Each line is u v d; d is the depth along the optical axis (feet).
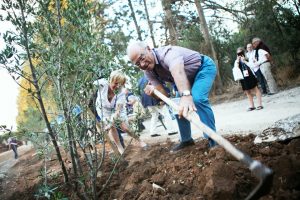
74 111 12.25
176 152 14.67
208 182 9.03
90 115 12.20
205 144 14.33
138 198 11.38
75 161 12.51
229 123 23.15
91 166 12.25
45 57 11.54
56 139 12.16
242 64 26.94
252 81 26.61
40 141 12.47
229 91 47.34
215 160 10.81
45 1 11.49
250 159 6.16
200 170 11.00
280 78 38.17
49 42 11.53
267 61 33.65
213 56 49.73
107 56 11.59
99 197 13.02
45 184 11.71
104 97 15.12
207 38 50.31
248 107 30.01
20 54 11.44
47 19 11.64
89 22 11.86
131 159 17.22
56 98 12.13
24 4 11.32
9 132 11.58
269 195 8.29
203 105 13.15
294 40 39.65
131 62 12.73
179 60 12.28
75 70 11.44
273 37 41.70
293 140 10.84
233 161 10.33
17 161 34.60
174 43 56.29
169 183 11.31
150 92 13.98
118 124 13.51
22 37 11.25
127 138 28.04
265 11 42.14
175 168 12.02
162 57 12.76
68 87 11.91
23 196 16.55
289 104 25.07
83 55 11.26
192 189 10.39
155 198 10.69
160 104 24.90
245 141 13.88
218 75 49.08
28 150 49.19
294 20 40.04
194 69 13.42
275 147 10.96
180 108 10.62
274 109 24.59
